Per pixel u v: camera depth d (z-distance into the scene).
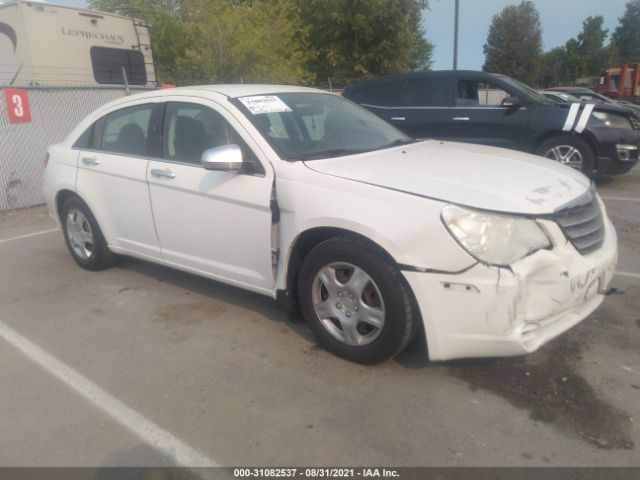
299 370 3.40
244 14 16.41
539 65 57.50
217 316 4.20
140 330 4.02
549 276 2.90
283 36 18.25
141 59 12.21
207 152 3.50
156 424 2.94
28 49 9.97
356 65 23.20
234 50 15.70
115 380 3.37
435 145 4.30
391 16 22.81
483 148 4.21
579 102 8.33
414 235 2.93
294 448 2.71
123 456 2.70
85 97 8.99
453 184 3.12
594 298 3.33
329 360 3.50
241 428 2.88
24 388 3.32
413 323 3.12
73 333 4.02
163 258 4.45
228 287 4.77
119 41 11.62
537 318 2.93
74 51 10.68
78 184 4.93
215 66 15.95
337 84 23.80
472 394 3.08
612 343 3.57
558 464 2.55
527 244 2.88
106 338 3.92
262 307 4.33
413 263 2.94
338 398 3.10
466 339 2.95
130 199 4.50
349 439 2.76
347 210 3.14
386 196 3.08
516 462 2.57
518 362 3.38
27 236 6.80
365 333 3.37
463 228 2.86
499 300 2.82
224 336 3.88
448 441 2.72
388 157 3.74
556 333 3.04
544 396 3.04
